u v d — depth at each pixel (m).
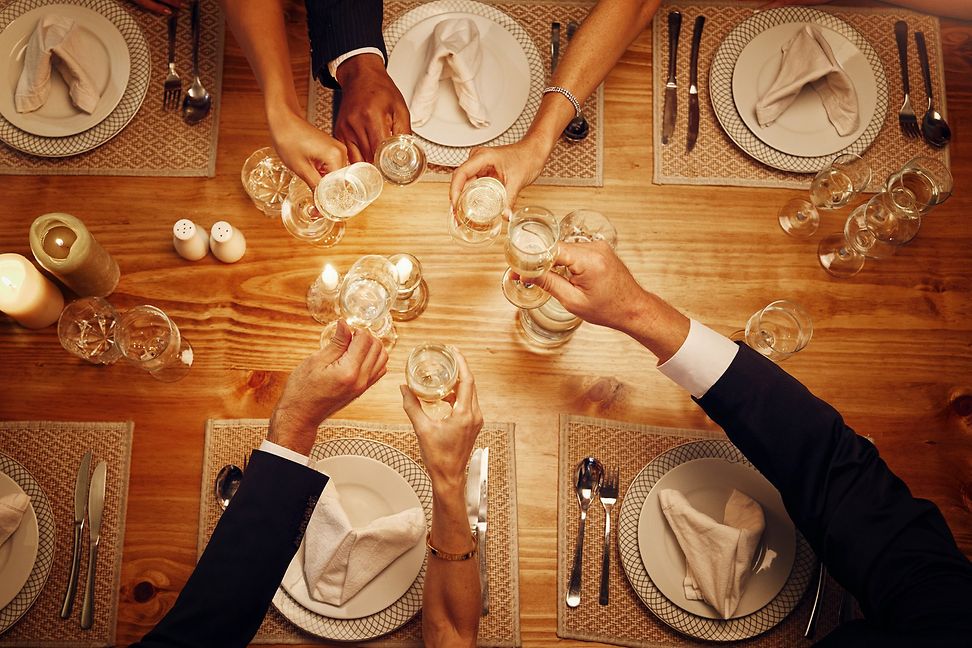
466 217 1.23
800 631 1.25
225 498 1.28
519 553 1.29
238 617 1.07
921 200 1.35
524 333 1.38
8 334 1.33
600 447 1.33
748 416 1.18
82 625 1.23
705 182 1.43
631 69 1.48
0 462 1.26
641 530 1.26
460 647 1.14
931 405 1.38
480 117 1.37
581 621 1.26
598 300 1.14
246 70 1.45
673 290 1.41
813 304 1.41
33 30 1.40
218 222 1.32
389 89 1.33
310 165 1.29
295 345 1.36
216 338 1.36
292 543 1.11
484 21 1.45
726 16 1.50
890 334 1.40
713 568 1.21
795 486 1.18
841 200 1.38
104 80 1.39
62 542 1.26
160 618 1.25
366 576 1.19
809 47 1.42
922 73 1.50
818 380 1.39
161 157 1.40
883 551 1.13
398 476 1.25
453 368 1.10
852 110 1.42
